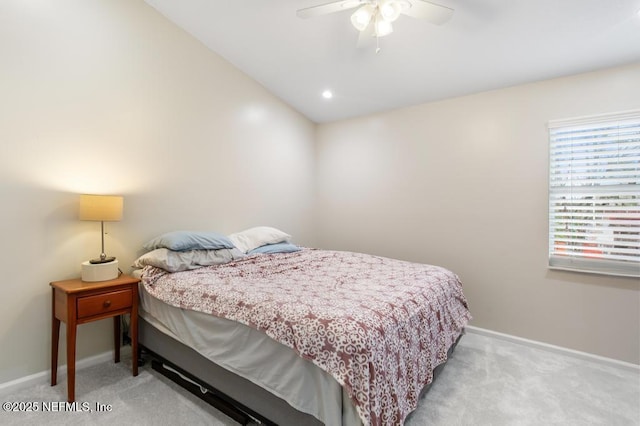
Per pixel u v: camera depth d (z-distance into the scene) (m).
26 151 1.94
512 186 2.79
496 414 1.77
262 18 2.49
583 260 2.53
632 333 2.33
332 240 4.07
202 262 2.37
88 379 2.07
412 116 3.38
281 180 3.74
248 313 1.55
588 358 2.46
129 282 2.07
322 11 1.83
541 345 2.65
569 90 2.53
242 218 3.31
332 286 1.91
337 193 4.02
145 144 2.53
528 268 2.73
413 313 1.66
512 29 2.15
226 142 3.14
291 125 3.86
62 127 2.09
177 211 2.75
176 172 2.74
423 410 1.80
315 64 2.97
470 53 2.46
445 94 3.07
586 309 2.49
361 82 3.12
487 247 2.92
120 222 2.39
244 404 1.62
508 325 2.82
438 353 1.90
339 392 1.24
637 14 1.89
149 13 2.53
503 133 2.83
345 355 1.22
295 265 2.54
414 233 3.37
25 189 1.95
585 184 2.50
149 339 2.25
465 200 3.04
